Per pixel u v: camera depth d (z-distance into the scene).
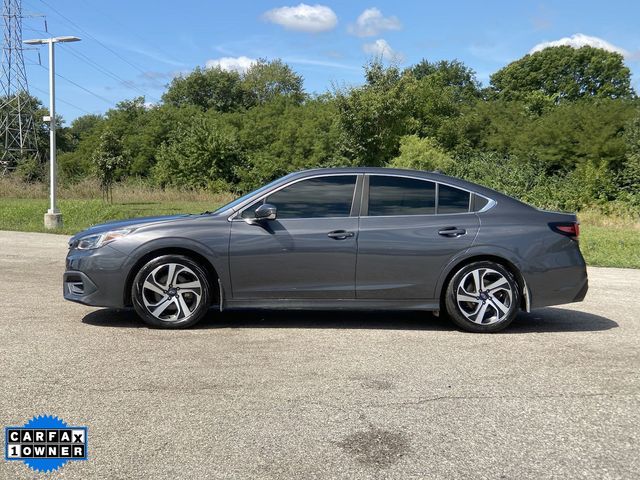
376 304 5.91
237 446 3.27
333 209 5.99
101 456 3.14
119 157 35.69
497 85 71.12
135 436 3.38
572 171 38.50
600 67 64.81
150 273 5.79
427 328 6.12
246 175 45.69
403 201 6.05
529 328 6.22
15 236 15.69
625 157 37.72
